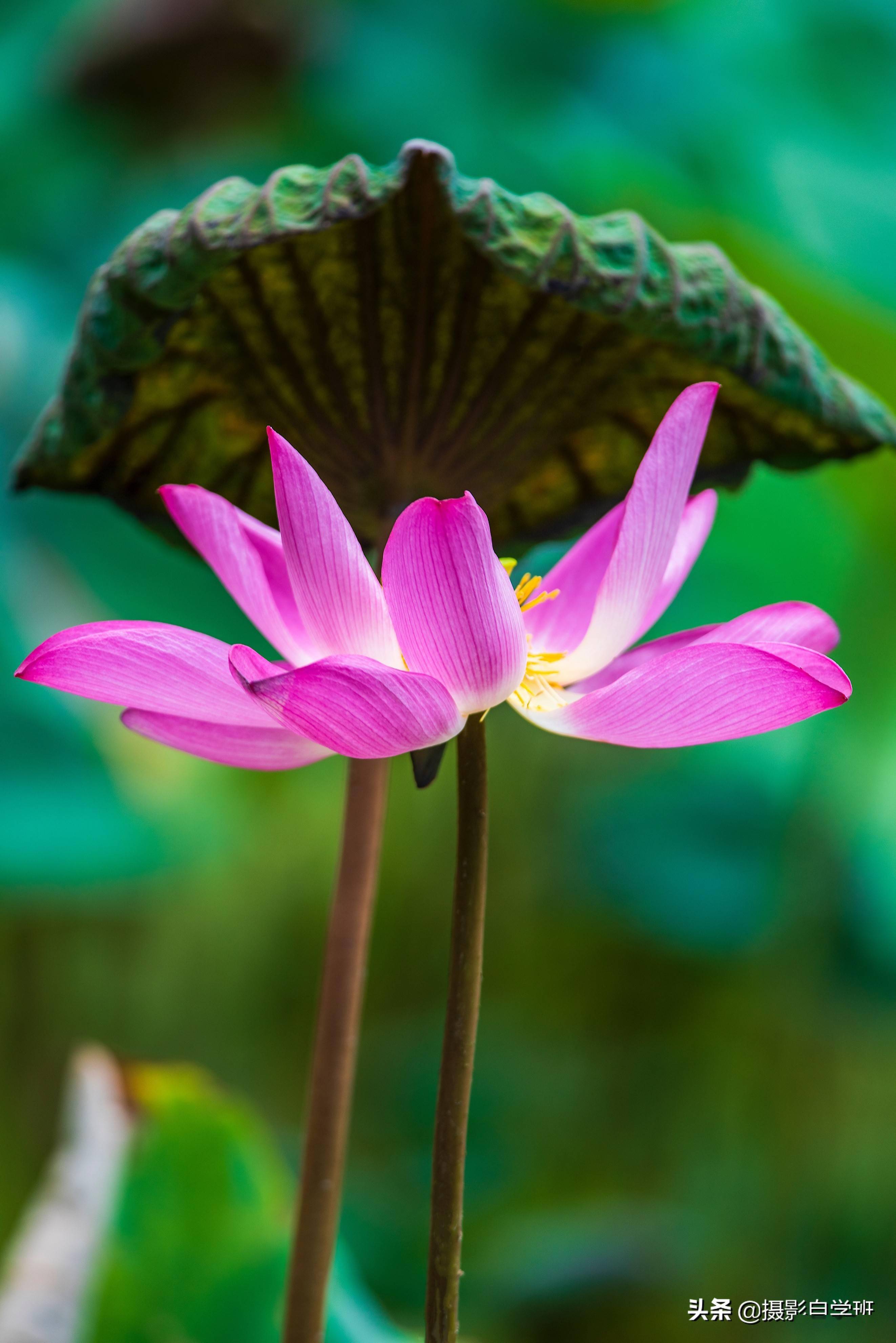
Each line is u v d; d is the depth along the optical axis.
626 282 1.45
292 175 1.45
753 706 1.40
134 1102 1.72
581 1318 2.88
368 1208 3.08
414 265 1.47
